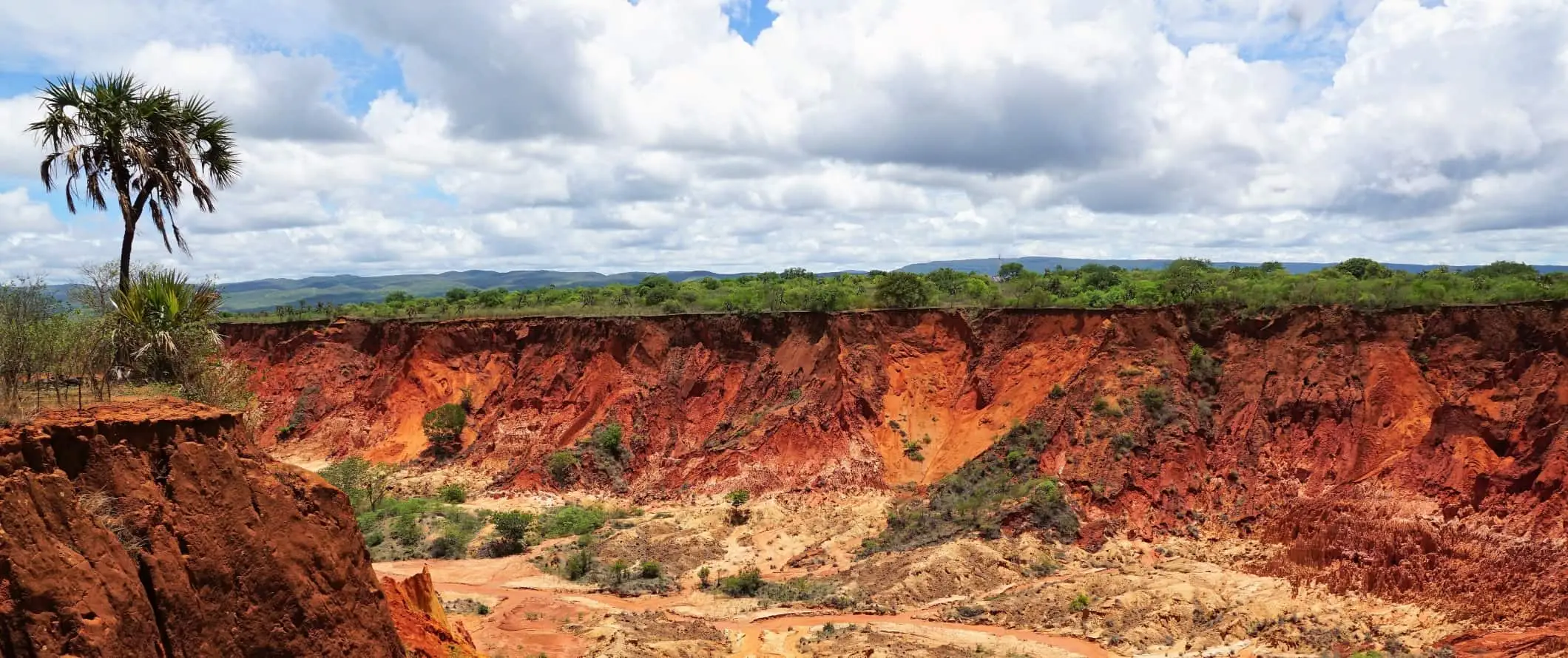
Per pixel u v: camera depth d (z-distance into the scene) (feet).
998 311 235.61
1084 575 156.66
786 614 149.18
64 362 60.23
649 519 200.23
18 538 45.21
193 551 53.52
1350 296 200.54
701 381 245.86
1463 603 131.34
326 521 62.80
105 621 46.96
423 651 79.41
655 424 239.50
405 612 85.46
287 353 291.38
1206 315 208.95
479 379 268.62
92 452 50.85
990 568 162.81
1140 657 126.21
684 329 255.91
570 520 198.39
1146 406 193.98
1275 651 125.49
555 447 239.91
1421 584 137.49
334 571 60.95
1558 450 144.36
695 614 149.59
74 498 48.65
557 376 257.14
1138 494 180.04
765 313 252.62
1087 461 187.01
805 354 240.73
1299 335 196.85
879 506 199.82
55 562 46.21
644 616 143.02
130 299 69.46
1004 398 219.00
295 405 275.59
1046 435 198.80
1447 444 160.76
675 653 124.26
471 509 206.90
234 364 82.17
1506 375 169.68
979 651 127.54
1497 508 145.28
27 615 44.34
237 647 54.44
